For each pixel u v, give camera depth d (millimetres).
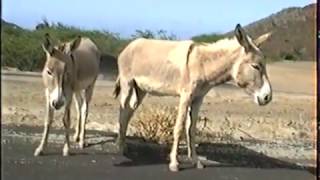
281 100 17703
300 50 39656
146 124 11070
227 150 10859
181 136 9602
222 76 8859
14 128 11727
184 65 8891
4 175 7891
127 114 9930
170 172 8648
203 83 8922
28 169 8328
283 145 11820
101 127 12281
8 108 13555
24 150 9641
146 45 9555
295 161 10195
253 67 8656
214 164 9469
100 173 8320
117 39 28938
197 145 11078
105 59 22766
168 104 14969
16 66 22875
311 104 16953
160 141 10922
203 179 8344
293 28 49156
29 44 23609
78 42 9211
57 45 9172
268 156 10555
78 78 9867
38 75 20562
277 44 41781
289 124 13828
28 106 14117
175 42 9312
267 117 14523
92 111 13977
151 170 8711
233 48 8742
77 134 10516
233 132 12656
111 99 15906
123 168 8742
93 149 10078
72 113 13453
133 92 9852
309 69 28469
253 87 8734
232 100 17062
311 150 11312
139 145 10625
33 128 11914
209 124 13078
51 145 10180
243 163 9734
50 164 8750
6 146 9859
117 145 10250
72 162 8977
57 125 12352
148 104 14500
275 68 28828
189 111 9250
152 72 9289
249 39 8625
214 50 8797
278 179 8625
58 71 8758
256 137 12570
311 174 9047
